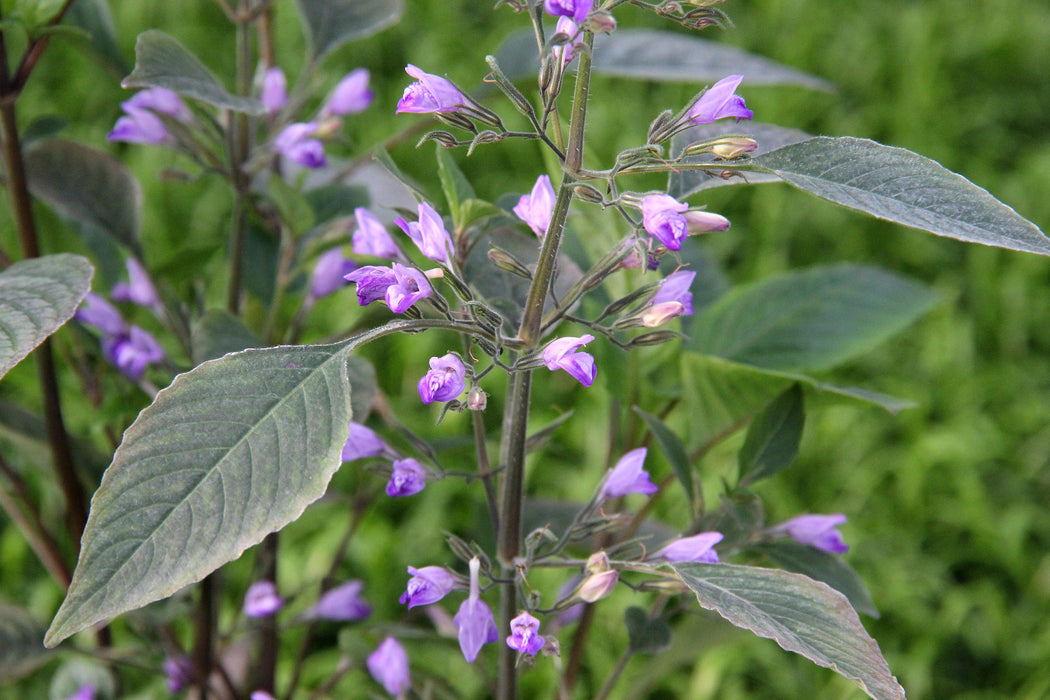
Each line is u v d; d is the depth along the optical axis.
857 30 2.67
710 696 1.58
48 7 0.99
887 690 0.82
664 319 0.89
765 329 1.11
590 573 0.90
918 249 2.25
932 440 1.92
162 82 0.93
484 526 1.09
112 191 1.08
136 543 0.80
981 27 2.75
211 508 0.81
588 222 1.02
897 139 2.43
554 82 0.86
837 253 2.25
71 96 2.28
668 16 0.86
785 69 1.15
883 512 1.88
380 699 1.03
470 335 0.89
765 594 0.85
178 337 1.07
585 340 0.86
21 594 1.63
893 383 2.04
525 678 1.54
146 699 1.18
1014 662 1.71
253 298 1.12
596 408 1.86
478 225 0.95
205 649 1.08
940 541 1.88
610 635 1.58
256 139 1.12
